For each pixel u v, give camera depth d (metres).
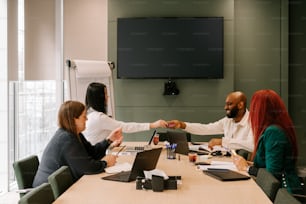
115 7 5.98
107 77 5.63
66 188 2.82
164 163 3.60
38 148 5.96
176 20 5.84
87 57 6.15
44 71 5.82
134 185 2.78
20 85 5.52
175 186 2.67
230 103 4.24
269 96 3.19
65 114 3.31
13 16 5.10
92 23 6.17
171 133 4.13
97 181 2.91
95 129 4.14
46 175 3.19
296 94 6.16
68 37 6.15
